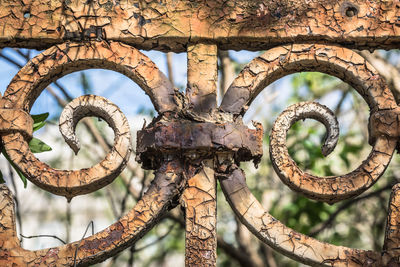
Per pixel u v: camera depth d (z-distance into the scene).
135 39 1.74
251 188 4.55
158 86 1.71
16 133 1.67
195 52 1.74
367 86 1.72
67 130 1.68
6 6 1.74
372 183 1.66
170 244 5.03
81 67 1.75
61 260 1.59
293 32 1.75
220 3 1.76
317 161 3.98
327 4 1.77
